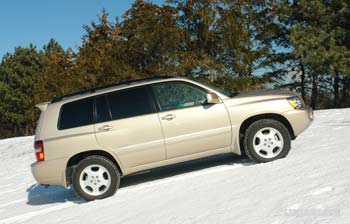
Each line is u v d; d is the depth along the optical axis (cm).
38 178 681
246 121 707
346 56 2353
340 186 466
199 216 460
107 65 2202
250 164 701
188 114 682
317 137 891
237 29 2189
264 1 2438
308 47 2334
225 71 2262
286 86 2986
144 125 675
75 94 723
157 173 805
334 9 2491
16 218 656
